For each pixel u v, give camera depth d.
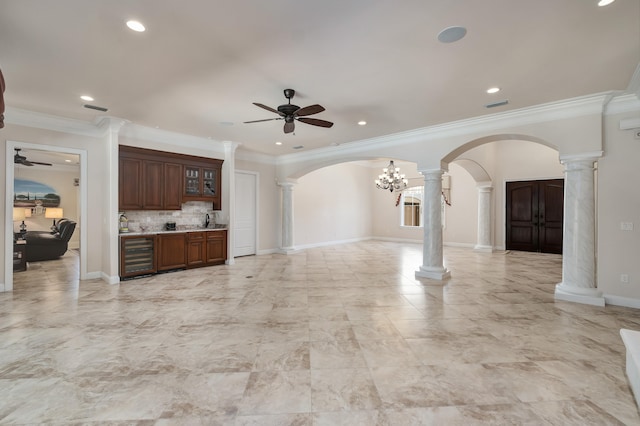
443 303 4.12
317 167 7.80
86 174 5.22
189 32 2.54
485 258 7.87
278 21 2.38
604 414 1.92
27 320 3.43
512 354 2.69
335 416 1.88
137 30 2.51
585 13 2.27
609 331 3.19
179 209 6.09
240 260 7.38
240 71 3.24
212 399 2.04
